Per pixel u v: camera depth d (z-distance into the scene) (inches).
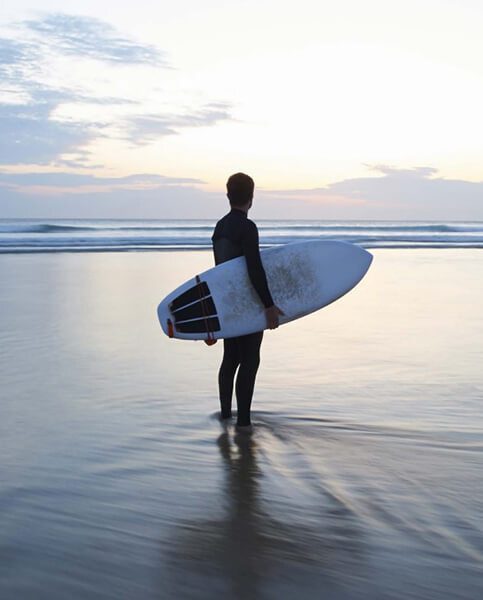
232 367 157.6
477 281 494.0
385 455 130.3
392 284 471.5
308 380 195.3
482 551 90.1
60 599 76.6
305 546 91.7
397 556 88.9
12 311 328.5
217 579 82.4
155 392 180.9
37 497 107.8
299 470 122.2
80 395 176.6
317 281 167.3
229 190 158.6
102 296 390.0
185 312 157.3
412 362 221.5
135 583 80.9
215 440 140.0
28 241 967.0
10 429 145.8
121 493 110.5
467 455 130.3
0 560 86.0
